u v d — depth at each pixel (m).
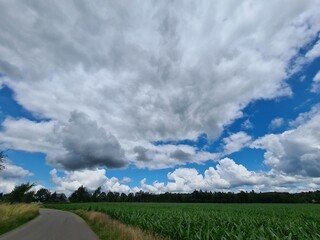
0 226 17.38
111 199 146.12
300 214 27.52
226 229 12.68
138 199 143.75
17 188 43.59
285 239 10.69
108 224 20.22
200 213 25.09
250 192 117.94
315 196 107.81
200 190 128.25
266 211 33.97
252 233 10.97
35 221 24.64
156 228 18.05
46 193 151.00
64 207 74.69
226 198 119.50
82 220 29.52
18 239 13.36
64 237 14.59
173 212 26.19
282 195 112.31
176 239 15.10
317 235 11.48
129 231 14.29
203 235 12.99
